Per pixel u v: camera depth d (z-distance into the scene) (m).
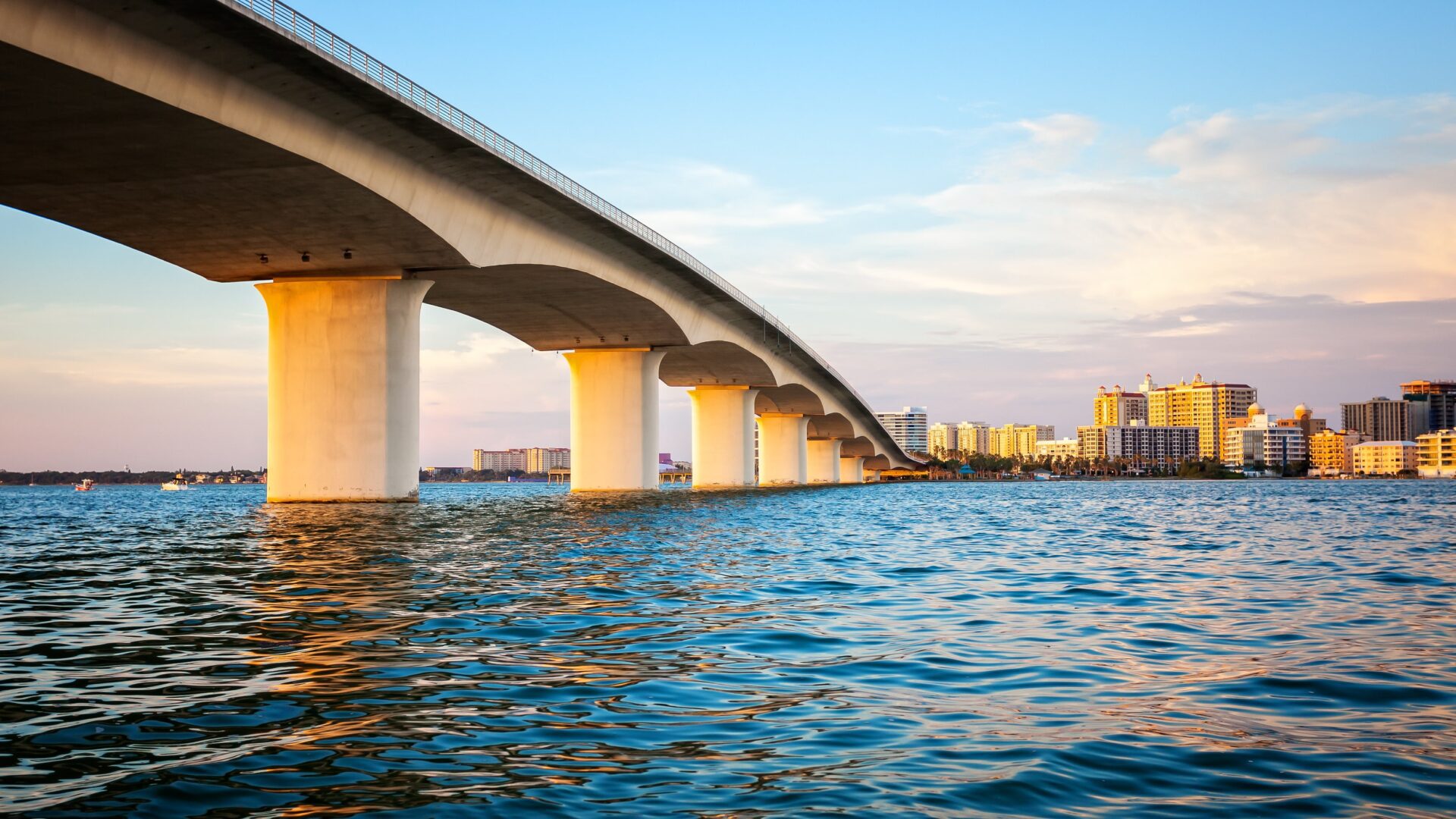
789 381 103.94
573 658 11.66
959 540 32.34
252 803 6.80
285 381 48.09
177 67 30.36
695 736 8.41
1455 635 13.54
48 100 29.81
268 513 44.38
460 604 16.38
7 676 10.76
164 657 11.74
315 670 11.00
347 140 37.03
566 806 6.75
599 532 34.72
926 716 9.08
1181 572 22.17
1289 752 7.96
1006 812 6.62
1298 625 14.47
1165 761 7.70
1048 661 11.67
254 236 43.00
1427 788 7.07
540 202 48.41
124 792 7.00
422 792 7.00
